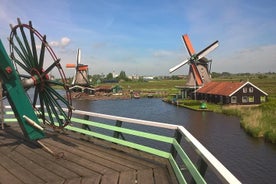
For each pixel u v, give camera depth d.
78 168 5.70
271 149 22.97
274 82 125.56
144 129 30.69
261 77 196.50
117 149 7.01
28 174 5.40
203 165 3.35
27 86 7.05
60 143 7.77
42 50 6.89
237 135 28.20
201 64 68.38
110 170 5.56
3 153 6.81
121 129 6.74
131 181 5.02
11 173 5.47
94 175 5.31
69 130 9.16
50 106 7.55
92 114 7.77
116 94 93.31
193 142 3.82
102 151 6.94
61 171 5.53
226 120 37.50
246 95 53.16
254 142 25.22
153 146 22.62
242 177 17.58
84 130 8.13
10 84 6.44
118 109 56.06
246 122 31.86
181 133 4.92
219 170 2.54
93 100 80.50
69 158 6.37
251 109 42.44
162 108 55.59
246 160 20.58
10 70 6.31
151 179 5.11
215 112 46.12
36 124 6.61
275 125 28.23
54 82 7.07
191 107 52.50
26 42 7.10
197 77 67.38
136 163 5.98
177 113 46.88
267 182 16.72
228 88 55.59
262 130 27.11
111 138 7.17
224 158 21.30
